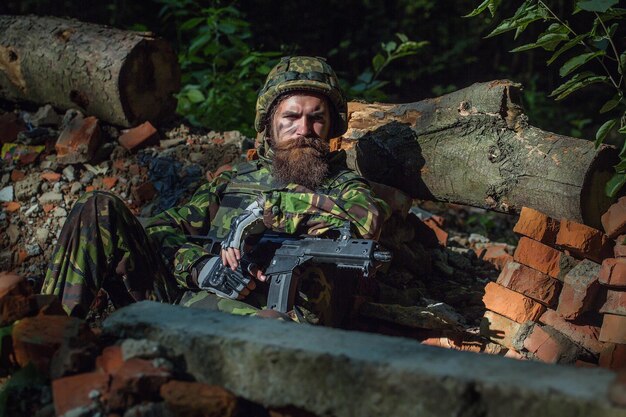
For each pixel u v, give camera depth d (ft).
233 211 12.70
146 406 7.77
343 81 21.50
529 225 12.19
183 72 23.97
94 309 13.64
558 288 12.23
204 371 8.03
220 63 22.18
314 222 11.92
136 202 15.79
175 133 17.52
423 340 12.59
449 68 38.01
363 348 7.60
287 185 12.32
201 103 22.15
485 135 13.10
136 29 22.50
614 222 11.83
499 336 12.21
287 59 13.15
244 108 21.25
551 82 36.29
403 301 13.92
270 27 37.01
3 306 9.11
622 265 11.33
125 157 16.52
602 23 12.07
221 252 11.94
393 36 37.70
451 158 13.43
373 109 14.49
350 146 14.53
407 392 7.08
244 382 7.82
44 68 17.03
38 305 9.31
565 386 6.67
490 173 12.97
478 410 6.85
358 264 10.95
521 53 37.93
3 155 16.55
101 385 7.84
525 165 12.64
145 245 12.13
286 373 7.61
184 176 16.01
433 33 37.93
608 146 12.23
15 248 15.19
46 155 16.57
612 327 11.37
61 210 15.52
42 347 8.51
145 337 8.41
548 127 34.06
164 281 12.26
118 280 12.11
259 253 11.95
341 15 37.93
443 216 20.17
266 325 8.32
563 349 11.69
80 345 8.42
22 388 8.46
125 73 16.56
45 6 32.94
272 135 13.02
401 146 13.94
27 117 17.53
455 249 16.52
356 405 7.31
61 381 8.04
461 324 13.21
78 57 16.69
